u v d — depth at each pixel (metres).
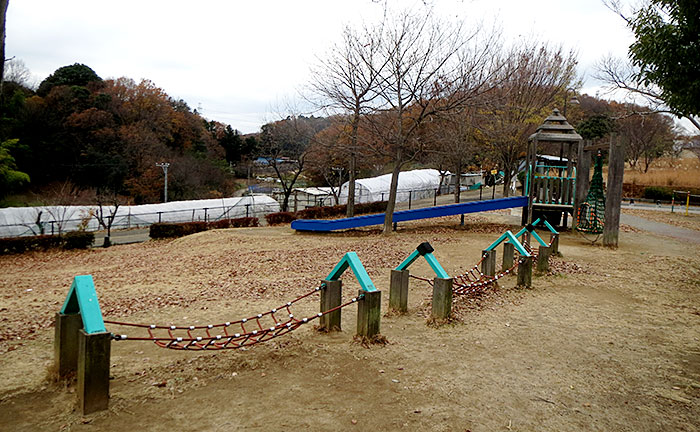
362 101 16.97
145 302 8.26
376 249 13.28
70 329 4.27
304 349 5.18
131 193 44.06
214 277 10.74
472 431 3.53
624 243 14.28
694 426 3.67
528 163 17.97
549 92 23.55
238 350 5.17
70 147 45.28
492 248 8.85
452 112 16.38
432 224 19.42
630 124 39.56
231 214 34.41
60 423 3.54
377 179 38.28
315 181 50.69
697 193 33.38
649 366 4.87
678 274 9.80
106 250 19.03
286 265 11.79
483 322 6.27
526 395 4.14
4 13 4.44
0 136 39.88
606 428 3.63
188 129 57.53
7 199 38.94
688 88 7.92
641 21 8.41
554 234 11.59
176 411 3.78
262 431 3.49
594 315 6.75
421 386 4.27
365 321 5.33
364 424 3.60
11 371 4.72
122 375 4.55
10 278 12.54
